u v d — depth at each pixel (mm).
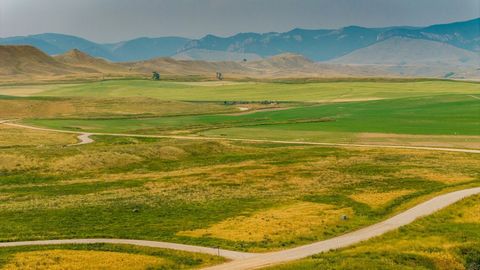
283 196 106312
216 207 97312
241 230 80562
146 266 63500
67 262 64438
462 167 134125
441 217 85938
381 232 78750
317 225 82875
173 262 65500
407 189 109188
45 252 68938
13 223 87188
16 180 129375
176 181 125688
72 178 132875
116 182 126000
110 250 71250
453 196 100750
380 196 102812
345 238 76188
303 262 63031
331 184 117375
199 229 81812
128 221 87812
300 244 73750
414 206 94312
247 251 70438
